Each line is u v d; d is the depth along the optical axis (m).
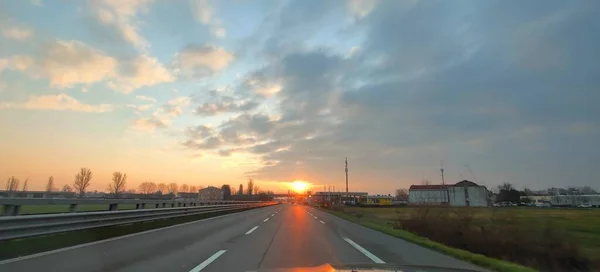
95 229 13.69
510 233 17.28
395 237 14.81
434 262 8.98
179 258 8.74
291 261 8.48
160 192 98.56
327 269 3.78
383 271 3.60
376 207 84.69
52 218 10.61
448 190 103.69
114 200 16.42
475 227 18.97
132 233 14.03
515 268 8.70
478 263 9.27
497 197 105.38
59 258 8.18
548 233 16.86
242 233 15.27
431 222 20.91
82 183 58.69
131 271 7.14
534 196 126.69
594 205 110.56
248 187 172.25
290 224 21.28
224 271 7.25
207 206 30.44
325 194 155.50
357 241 13.18
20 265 7.33
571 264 15.49
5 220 8.80
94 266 7.45
